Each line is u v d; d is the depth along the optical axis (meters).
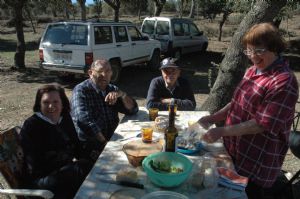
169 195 2.07
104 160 2.66
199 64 13.65
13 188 2.80
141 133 3.23
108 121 3.96
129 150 2.64
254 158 2.66
